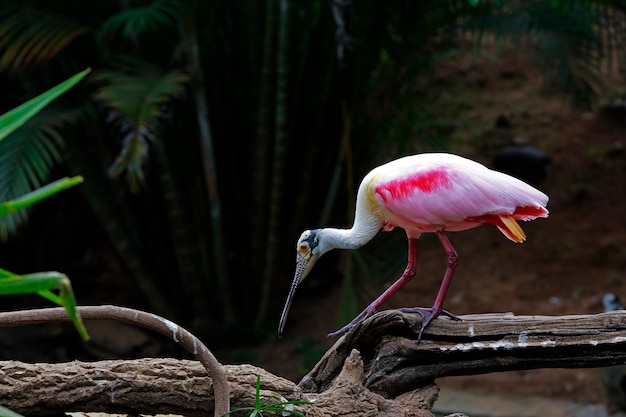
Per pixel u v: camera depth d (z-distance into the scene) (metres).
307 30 11.09
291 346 11.63
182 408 4.30
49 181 12.38
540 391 10.81
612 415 9.94
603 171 15.17
